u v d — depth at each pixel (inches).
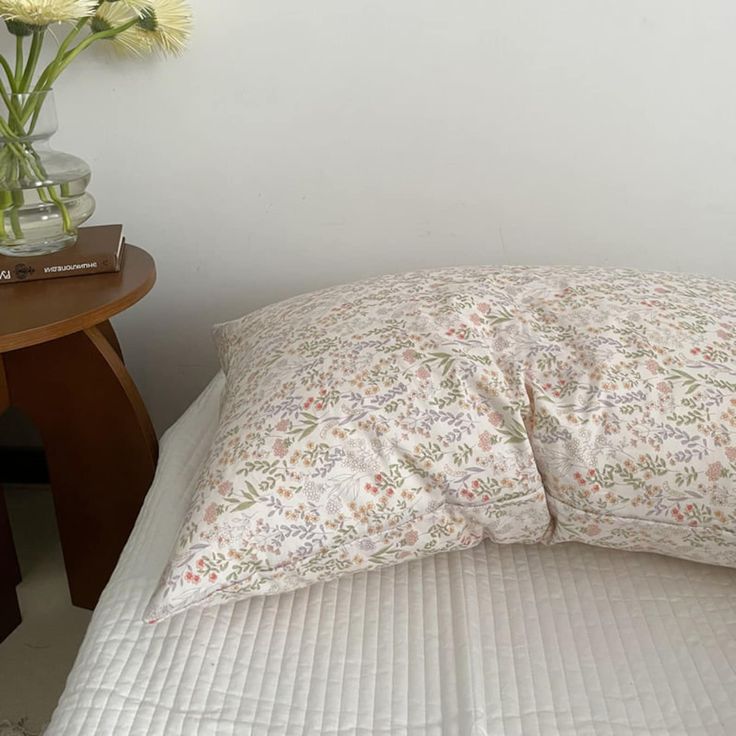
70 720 27.8
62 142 53.4
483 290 37.4
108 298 44.3
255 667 30.1
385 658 30.5
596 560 35.3
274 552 30.9
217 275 57.0
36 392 48.1
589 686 29.0
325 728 27.6
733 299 37.9
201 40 50.1
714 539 32.2
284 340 37.0
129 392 47.9
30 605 56.5
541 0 47.7
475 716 27.5
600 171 51.7
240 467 31.3
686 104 49.6
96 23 47.5
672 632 31.3
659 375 32.6
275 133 52.3
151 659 30.2
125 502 50.9
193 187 54.3
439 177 52.7
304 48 49.9
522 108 50.5
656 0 47.2
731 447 31.3
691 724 27.4
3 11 39.8
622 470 31.4
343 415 31.9
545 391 32.6
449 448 31.7
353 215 54.2
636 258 53.8
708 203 51.9
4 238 45.4
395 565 35.2
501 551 36.0
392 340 34.2
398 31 49.1
